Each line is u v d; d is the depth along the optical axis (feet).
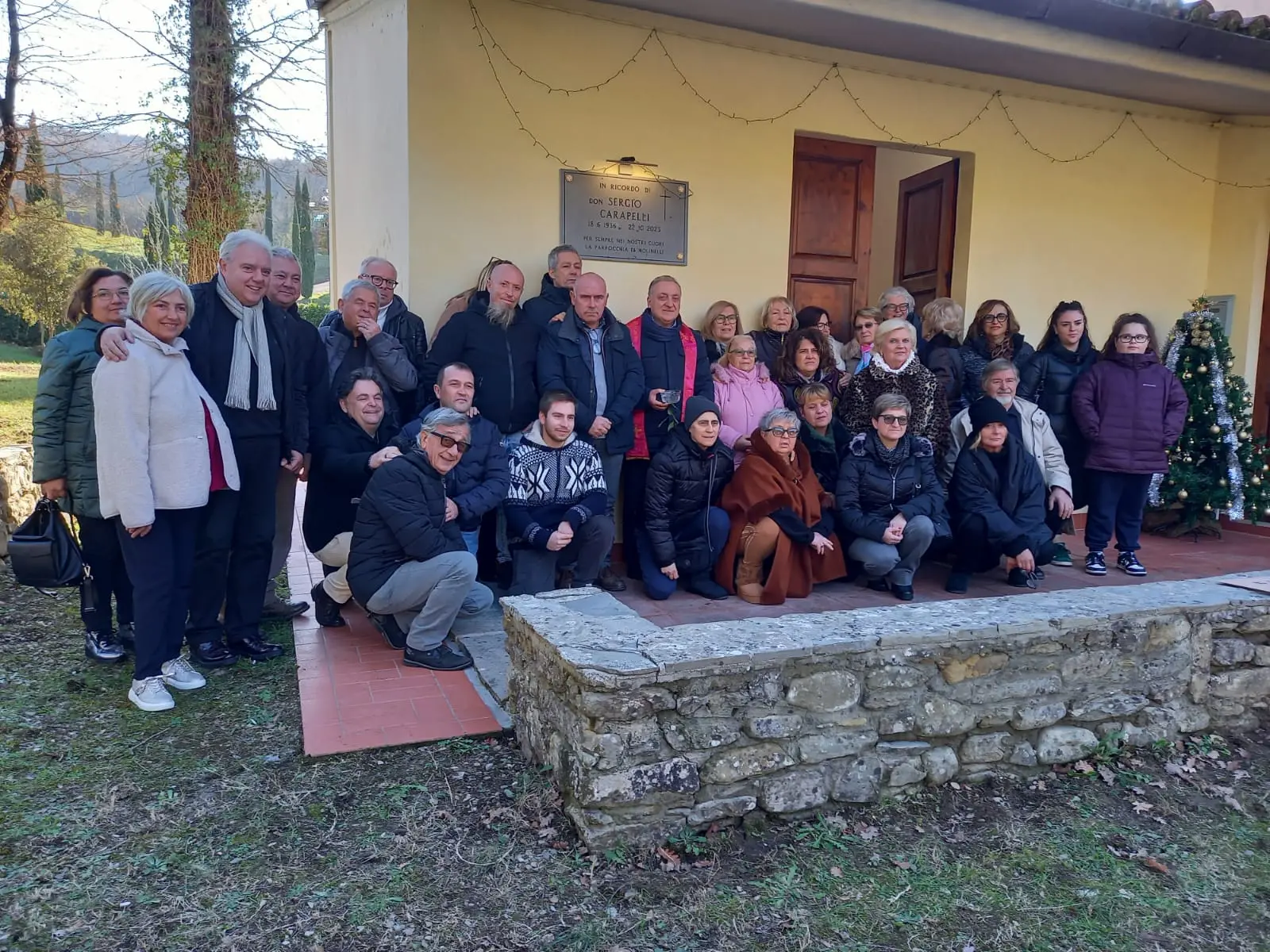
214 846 7.91
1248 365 22.39
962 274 20.45
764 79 17.71
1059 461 16.51
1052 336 17.87
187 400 10.58
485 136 15.67
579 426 14.60
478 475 13.64
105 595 12.07
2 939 6.64
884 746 8.87
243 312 11.60
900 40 17.11
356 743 9.64
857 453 14.93
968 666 9.11
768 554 14.65
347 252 18.90
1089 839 8.61
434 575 11.67
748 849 8.10
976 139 19.89
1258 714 10.87
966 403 16.97
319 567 17.42
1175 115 21.79
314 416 13.25
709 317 17.24
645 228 17.10
